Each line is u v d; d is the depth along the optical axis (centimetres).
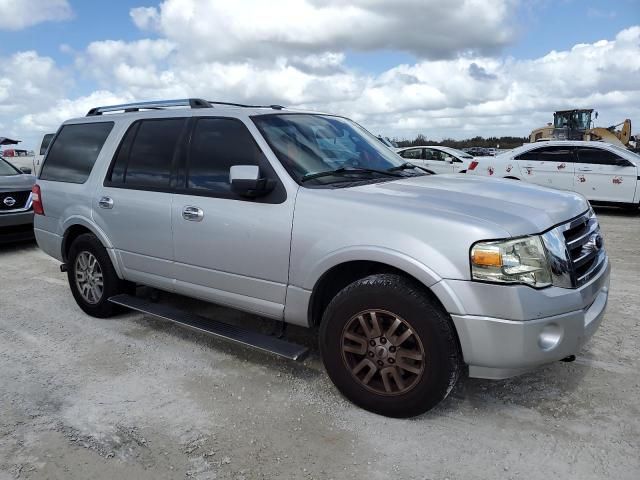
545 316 280
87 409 336
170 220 407
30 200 838
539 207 318
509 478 264
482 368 290
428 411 322
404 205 311
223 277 381
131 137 455
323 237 325
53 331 472
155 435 307
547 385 353
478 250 278
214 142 393
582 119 2517
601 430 301
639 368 374
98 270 489
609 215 1188
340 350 327
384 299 304
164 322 489
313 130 407
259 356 410
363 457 283
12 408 339
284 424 315
